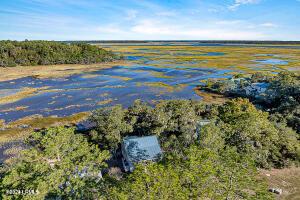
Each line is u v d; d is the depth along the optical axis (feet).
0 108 231.71
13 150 151.43
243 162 83.97
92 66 508.94
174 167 79.92
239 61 560.61
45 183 64.23
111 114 141.69
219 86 298.15
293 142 132.16
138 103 165.68
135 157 119.44
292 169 127.34
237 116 141.49
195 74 410.93
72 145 85.97
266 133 129.39
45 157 80.38
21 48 538.06
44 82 349.82
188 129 137.39
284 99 207.41
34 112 221.25
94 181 75.46
